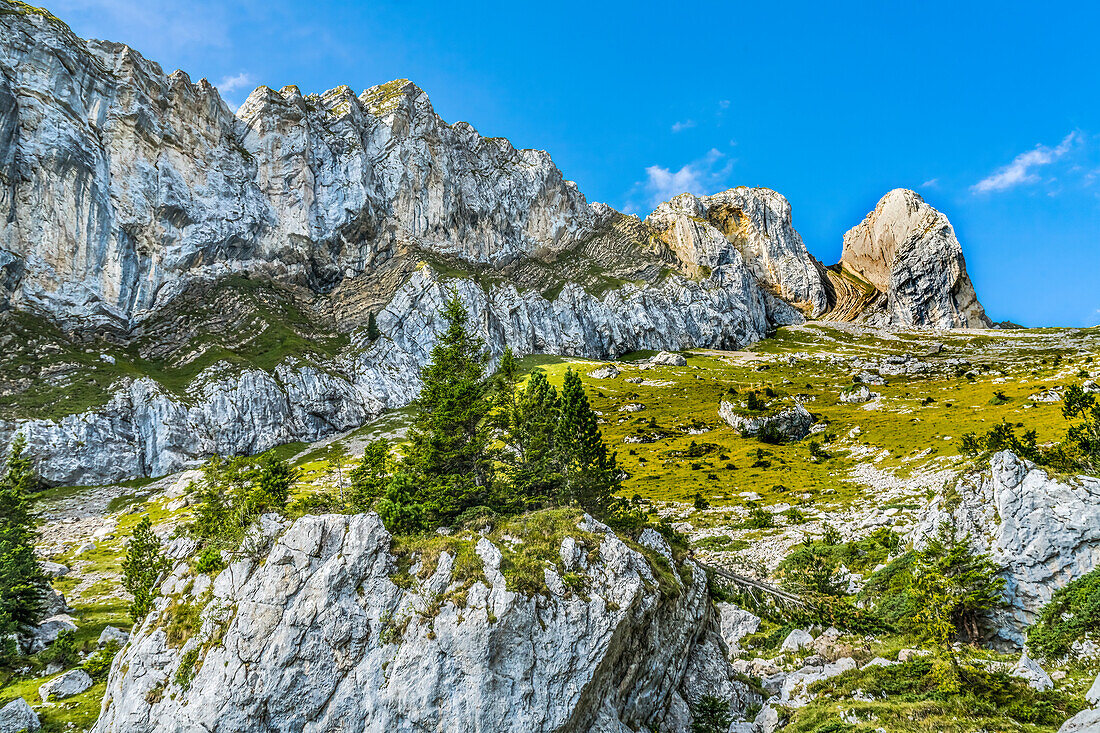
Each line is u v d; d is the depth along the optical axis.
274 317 199.75
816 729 34.31
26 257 166.38
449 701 28.70
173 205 198.25
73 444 132.62
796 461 121.00
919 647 42.56
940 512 53.12
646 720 35.69
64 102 179.00
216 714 27.97
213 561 33.31
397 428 170.25
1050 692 34.78
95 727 30.48
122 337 177.88
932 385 176.25
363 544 32.16
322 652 29.50
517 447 57.22
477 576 31.86
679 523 88.12
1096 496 46.56
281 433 165.88
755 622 52.47
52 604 59.31
